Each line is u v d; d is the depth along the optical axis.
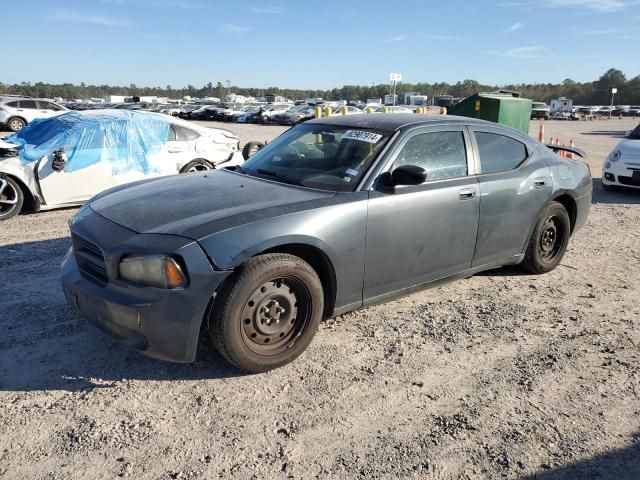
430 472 2.54
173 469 2.52
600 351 3.78
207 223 3.17
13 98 25.52
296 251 3.50
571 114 62.97
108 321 3.16
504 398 3.17
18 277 4.90
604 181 10.43
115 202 3.71
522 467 2.59
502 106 14.64
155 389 3.17
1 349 3.55
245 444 2.71
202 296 3.03
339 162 3.97
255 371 3.33
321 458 2.62
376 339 3.87
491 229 4.52
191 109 47.97
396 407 3.06
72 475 2.46
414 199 3.89
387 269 3.86
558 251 5.40
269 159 4.40
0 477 2.43
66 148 7.61
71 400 3.04
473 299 4.68
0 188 7.18
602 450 2.72
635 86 124.69
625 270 5.62
